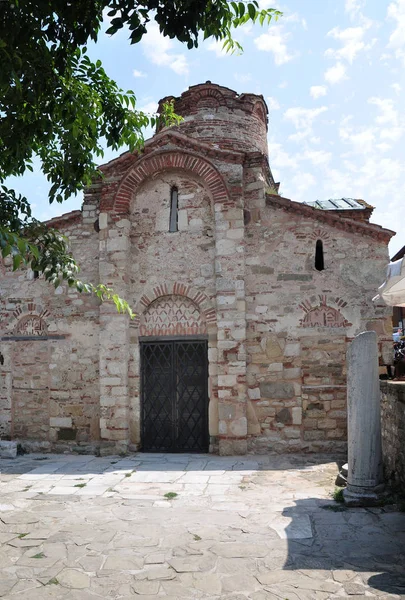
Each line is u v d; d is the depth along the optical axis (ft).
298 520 22.40
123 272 39.70
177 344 39.63
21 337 42.24
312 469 32.45
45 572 17.56
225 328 37.70
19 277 42.80
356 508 23.95
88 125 20.11
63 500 26.43
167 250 40.34
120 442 38.22
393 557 18.29
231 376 37.24
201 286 39.34
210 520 22.67
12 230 17.66
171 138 40.19
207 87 48.60
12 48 14.75
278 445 37.14
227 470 32.50
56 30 15.56
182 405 39.17
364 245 38.01
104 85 20.72
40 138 18.30
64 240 18.74
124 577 17.07
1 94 16.11
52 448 40.42
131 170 40.63
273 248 38.83
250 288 38.70
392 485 26.21
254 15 16.33
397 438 25.98
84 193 42.37
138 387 39.34
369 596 15.39
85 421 40.16
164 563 18.11
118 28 14.74
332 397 37.14
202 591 15.97
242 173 39.29
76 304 41.32
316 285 38.09
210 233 39.81
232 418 36.94
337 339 37.47
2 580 16.98
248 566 17.71
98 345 40.52
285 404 37.40
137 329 40.04
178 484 29.30
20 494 27.73
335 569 17.34
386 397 28.58
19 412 41.70
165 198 41.06
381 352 36.91
